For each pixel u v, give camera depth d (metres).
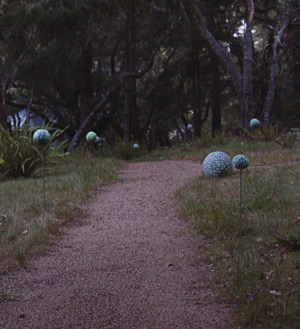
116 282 3.64
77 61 18.66
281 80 19.33
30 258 4.21
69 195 6.74
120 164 11.46
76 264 4.06
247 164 4.42
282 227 4.47
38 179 8.84
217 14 22.25
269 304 2.98
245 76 15.66
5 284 3.62
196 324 2.89
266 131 14.09
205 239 4.59
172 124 33.44
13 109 24.20
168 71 26.03
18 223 5.22
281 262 3.70
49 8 15.51
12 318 3.04
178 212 5.73
